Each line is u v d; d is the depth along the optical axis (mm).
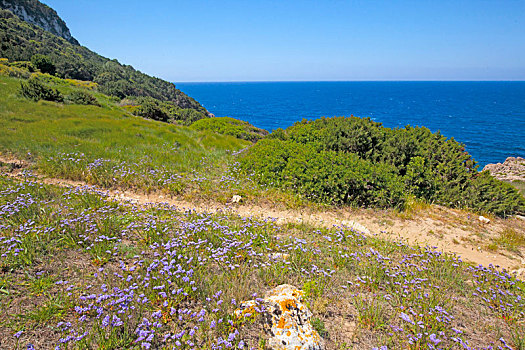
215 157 13273
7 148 10430
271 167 10367
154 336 3383
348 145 11367
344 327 3881
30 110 17453
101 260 4711
